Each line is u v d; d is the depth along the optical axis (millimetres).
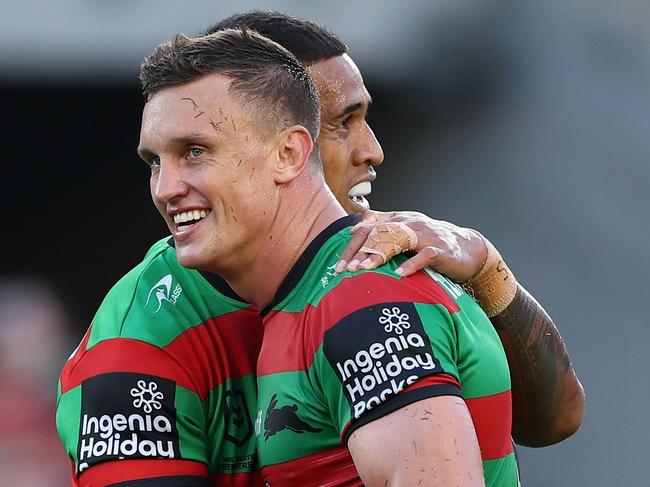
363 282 6551
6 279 22953
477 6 19422
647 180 20500
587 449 19797
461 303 6945
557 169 20672
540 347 8188
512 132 20609
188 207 6891
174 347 7422
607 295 20359
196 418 7402
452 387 6211
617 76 20531
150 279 7742
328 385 6445
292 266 7031
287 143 7031
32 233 23156
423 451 5953
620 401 19969
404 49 18797
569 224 20672
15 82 18562
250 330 7605
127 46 17750
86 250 23484
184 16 17750
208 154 6832
